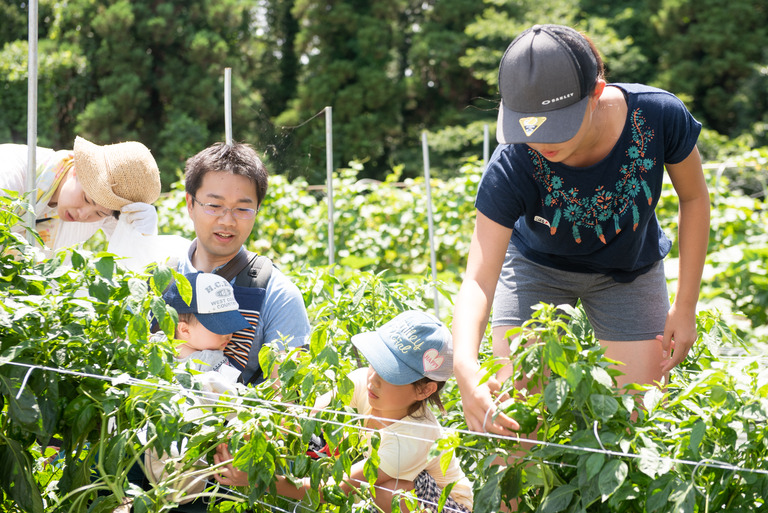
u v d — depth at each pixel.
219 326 2.39
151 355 1.92
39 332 1.93
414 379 2.28
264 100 21.08
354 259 6.88
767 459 1.70
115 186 2.82
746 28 20.02
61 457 2.33
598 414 1.66
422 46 20.03
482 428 1.84
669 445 1.76
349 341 2.87
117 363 1.98
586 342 2.00
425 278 3.46
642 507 1.68
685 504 1.56
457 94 21.14
